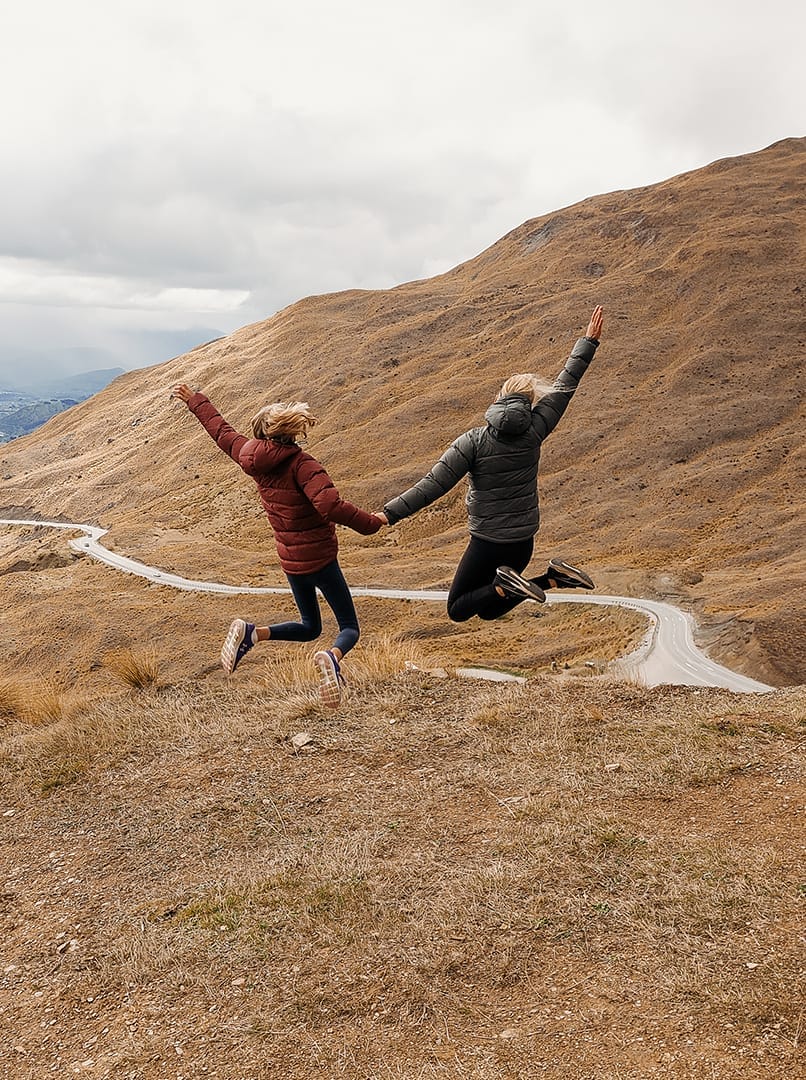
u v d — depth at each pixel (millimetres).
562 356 146125
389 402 155375
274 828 8078
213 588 97750
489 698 11008
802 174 187875
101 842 8336
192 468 168750
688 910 5656
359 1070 4695
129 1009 5609
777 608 66188
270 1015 5262
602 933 5582
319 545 4840
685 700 10508
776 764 7945
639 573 85500
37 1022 5672
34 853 8320
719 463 113688
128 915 6867
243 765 9656
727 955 5152
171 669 70500
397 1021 5043
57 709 12703
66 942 6621
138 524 146000
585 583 4621
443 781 8648
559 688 11211
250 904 6605
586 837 6895
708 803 7371
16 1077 5129
